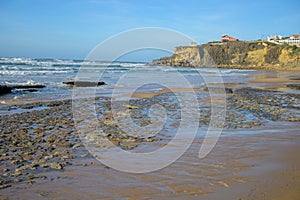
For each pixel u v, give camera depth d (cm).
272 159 549
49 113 1104
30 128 848
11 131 807
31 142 693
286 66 9062
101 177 469
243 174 469
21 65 4616
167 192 407
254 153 591
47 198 396
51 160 558
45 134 778
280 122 955
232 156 571
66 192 414
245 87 2444
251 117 1048
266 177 453
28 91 1830
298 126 888
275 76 4425
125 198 392
